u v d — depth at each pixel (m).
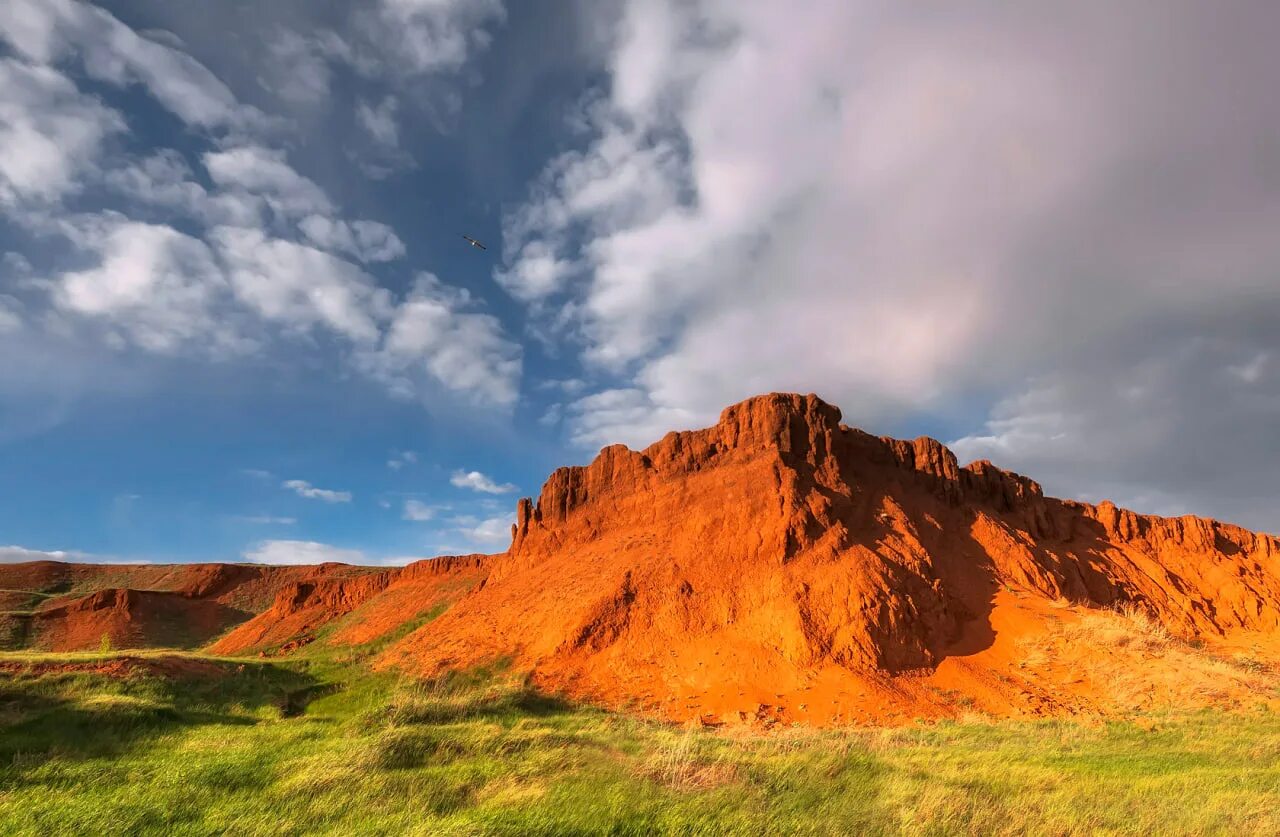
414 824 10.20
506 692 27.81
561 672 32.50
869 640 30.88
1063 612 35.66
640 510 46.53
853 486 42.03
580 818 10.45
